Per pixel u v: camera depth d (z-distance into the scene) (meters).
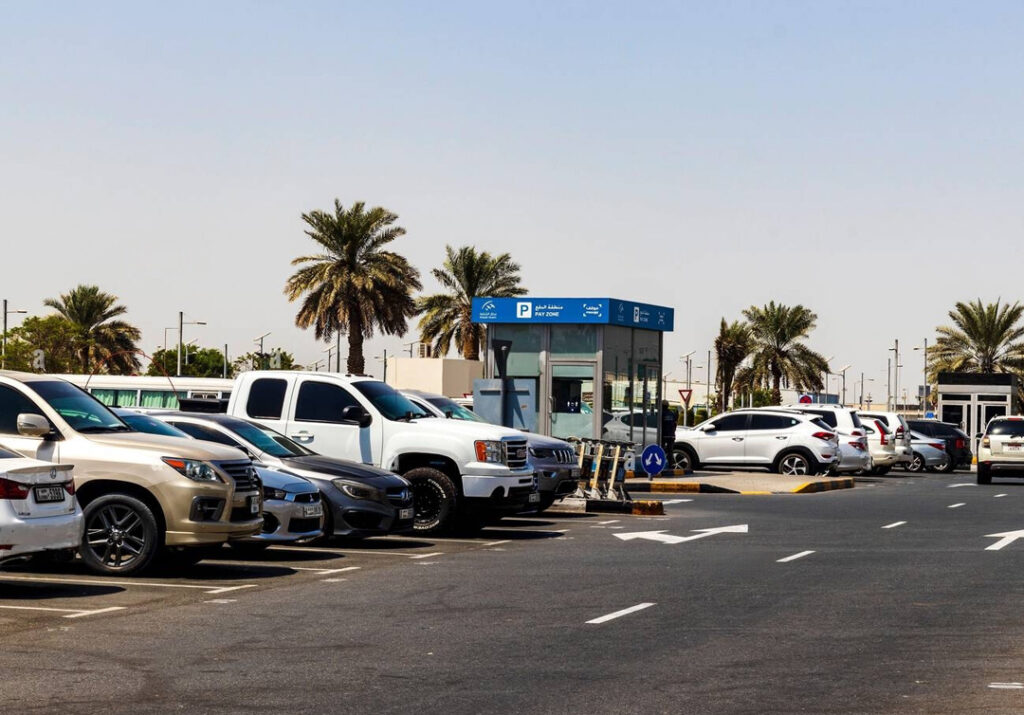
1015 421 37.75
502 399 31.12
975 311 84.06
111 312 81.81
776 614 12.20
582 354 34.06
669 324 37.12
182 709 8.03
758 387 84.56
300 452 18.66
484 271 68.25
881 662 9.75
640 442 35.91
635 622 11.67
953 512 25.83
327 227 59.03
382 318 59.66
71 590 13.30
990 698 8.46
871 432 43.28
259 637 10.73
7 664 9.44
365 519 17.72
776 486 32.56
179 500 14.20
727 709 8.12
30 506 12.37
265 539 15.98
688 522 23.05
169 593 13.21
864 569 15.93
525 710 8.05
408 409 20.78
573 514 24.84
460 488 19.94
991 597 13.41
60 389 15.24
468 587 14.03
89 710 7.98
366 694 8.52
